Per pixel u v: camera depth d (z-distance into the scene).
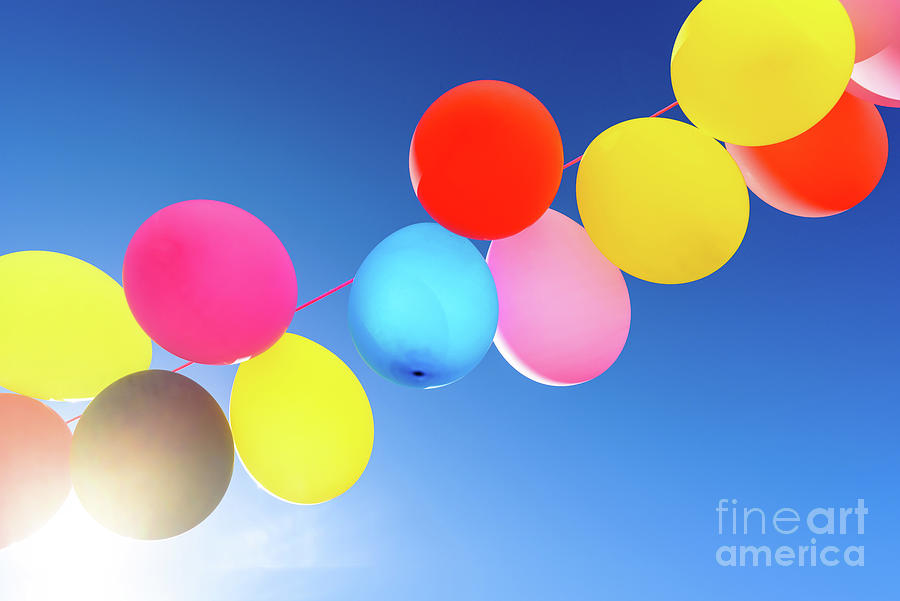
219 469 1.24
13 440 1.21
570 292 1.37
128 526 1.19
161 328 1.13
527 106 1.17
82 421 1.20
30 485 1.21
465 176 1.13
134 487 1.17
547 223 1.43
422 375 1.23
